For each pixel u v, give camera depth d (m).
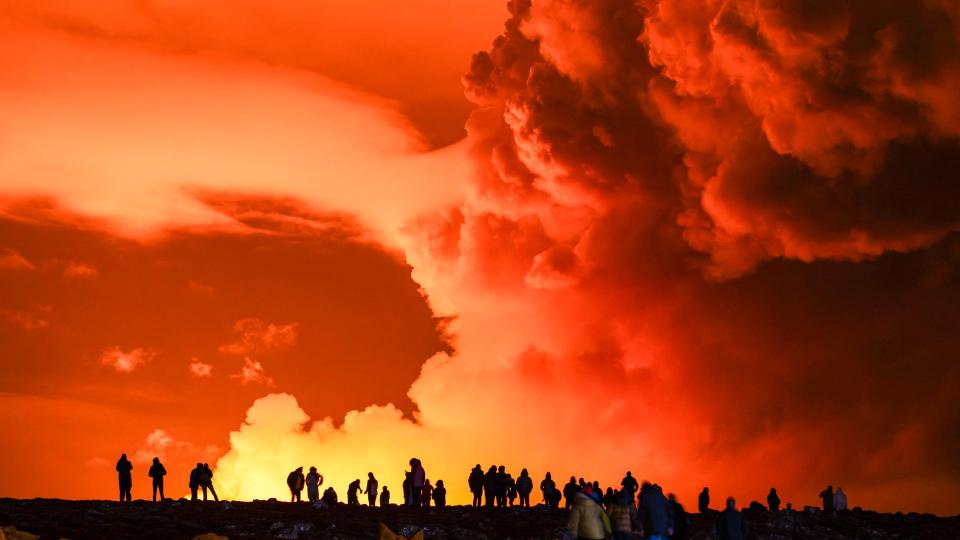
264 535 44.75
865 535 51.31
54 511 47.31
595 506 32.69
